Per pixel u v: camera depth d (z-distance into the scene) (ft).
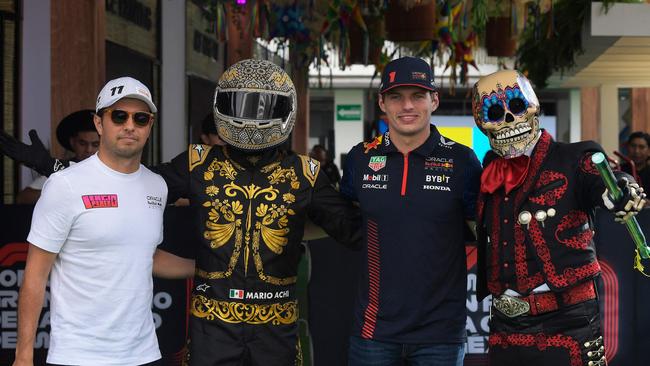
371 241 9.36
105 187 8.43
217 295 8.98
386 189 9.30
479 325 12.02
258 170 9.22
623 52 21.74
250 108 9.00
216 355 8.90
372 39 22.40
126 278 8.45
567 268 8.41
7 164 15.75
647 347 11.79
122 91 8.36
